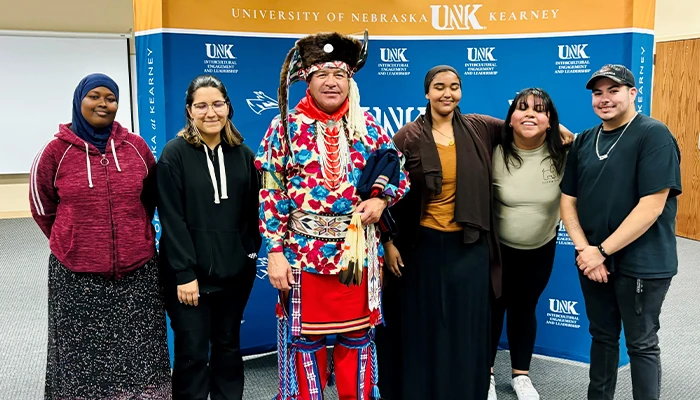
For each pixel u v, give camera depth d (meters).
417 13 2.82
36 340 3.36
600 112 2.03
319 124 1.85
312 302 1.91
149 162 2.01
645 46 2.67
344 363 2.02
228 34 2.70
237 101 2.76
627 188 1.99
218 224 1.99
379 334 2.29
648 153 1.94
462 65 2.84
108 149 1.90
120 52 7.36
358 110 1.89
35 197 1.90
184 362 2.03
